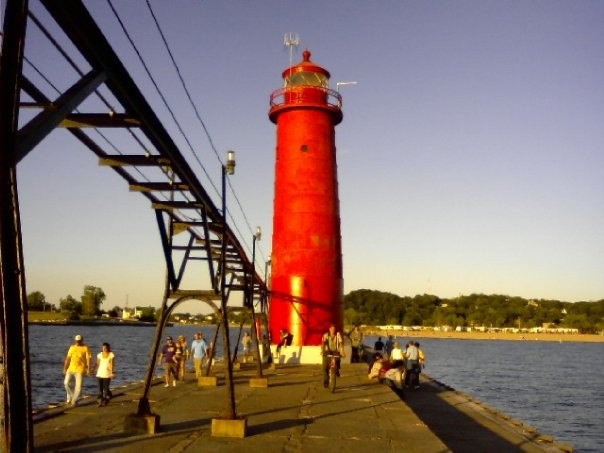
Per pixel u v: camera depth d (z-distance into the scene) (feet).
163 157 30.12
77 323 561.02
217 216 47.52
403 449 30.04
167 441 31.07
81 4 18.15
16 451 14.85
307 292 83.76
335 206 88.28
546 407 114.01
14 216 15.17
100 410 40.70
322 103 89.61
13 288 15.12
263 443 30.99
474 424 53.57
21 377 15.16
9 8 14.60
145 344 300.61
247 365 78.84
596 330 501.97
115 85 22.54
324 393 50.98
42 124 17.74
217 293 35.88
